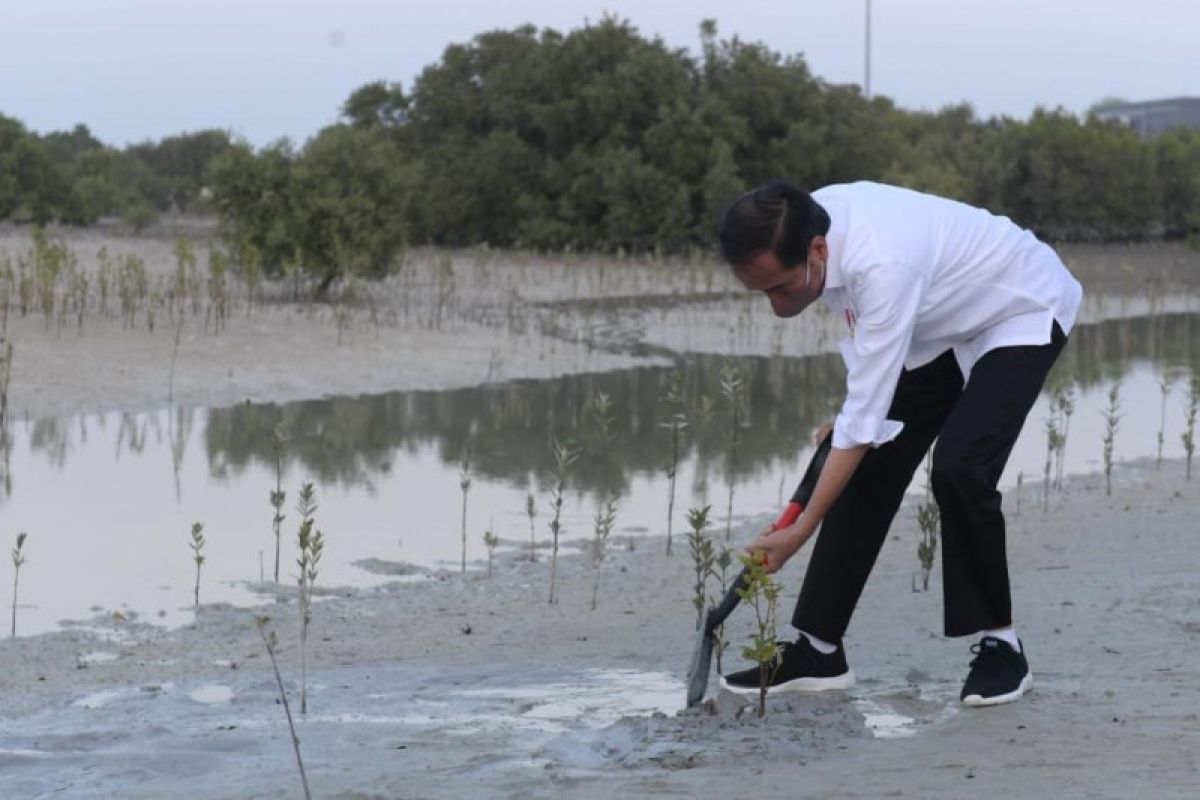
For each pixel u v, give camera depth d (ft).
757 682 19.84
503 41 139.85
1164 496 39.65
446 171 133.39
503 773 16.28
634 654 24.09
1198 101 280.51
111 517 36.55
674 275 109.91
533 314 84.12
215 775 16.90
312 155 84.07
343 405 54.60
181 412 51.75
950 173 142.72
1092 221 154.40
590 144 134.41
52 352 59.06
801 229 17.17
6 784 16.75
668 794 15.10
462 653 25.09
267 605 29.22
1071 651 22.00
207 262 99.66
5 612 28.50
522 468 44.04
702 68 135.74
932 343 18.67
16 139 145.07
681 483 42.04
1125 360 72.79
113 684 23.36
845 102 139.23
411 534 35.47
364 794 15.51
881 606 27.53
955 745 16.67
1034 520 36.58
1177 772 15.05
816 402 58.18
